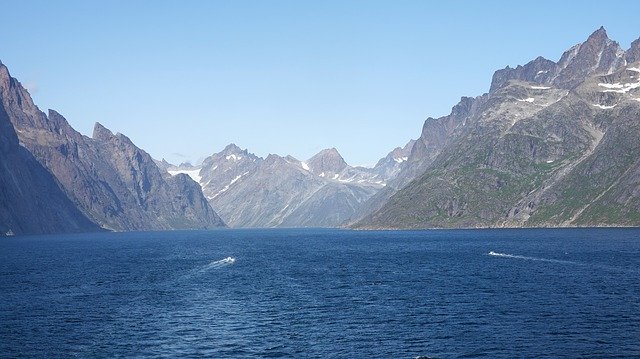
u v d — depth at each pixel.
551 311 97.19
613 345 75.38
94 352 75.31
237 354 74.12
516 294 115.50
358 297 116.06
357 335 82.81
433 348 75.56
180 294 122.44
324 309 102.81
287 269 177.50
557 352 72.75
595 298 109.12
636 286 123.38
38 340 81.19
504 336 80.62
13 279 152.62
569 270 156.00
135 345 78.44
